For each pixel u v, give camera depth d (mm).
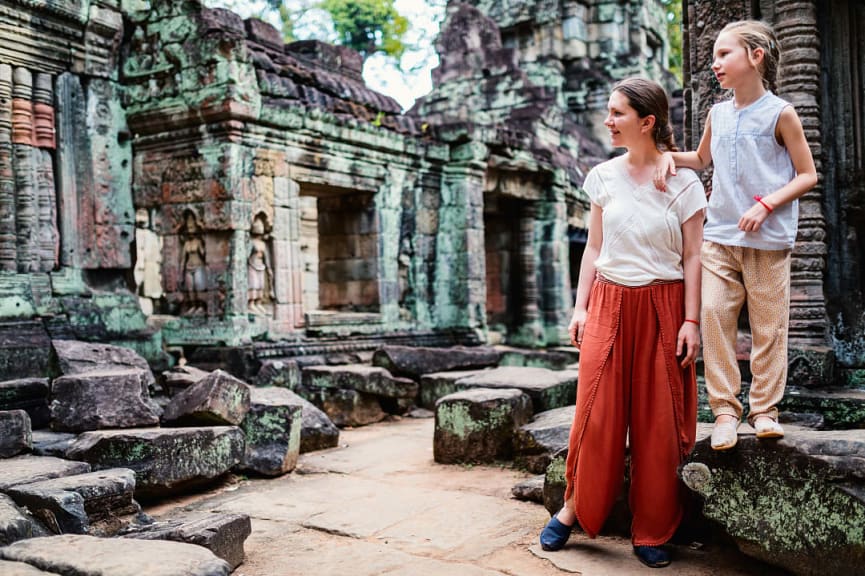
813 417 4637
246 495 5082
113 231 9211
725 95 5504
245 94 8953
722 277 3443
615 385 3578
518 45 21141
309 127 9789
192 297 9320
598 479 3590
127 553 2805
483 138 12445
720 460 3424
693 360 3498
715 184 3492
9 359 7520
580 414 3633
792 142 3305
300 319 9805
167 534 3521
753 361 3400
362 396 8055
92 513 3832
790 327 5262
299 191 10219
